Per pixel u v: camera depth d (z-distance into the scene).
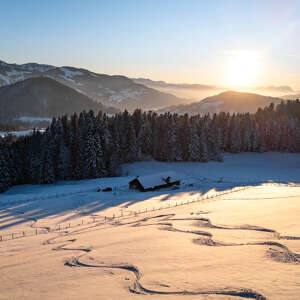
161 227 25.11
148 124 109.12
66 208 44.41
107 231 25.72
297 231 18.61
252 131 127.44
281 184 69.12
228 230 21.33
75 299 9.91
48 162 76.31
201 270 12.23
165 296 9.61
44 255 18.08
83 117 103.19
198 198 49.16
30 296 10.62
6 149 78.75
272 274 10.91
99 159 81.31
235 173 89.81
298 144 128.12
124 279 11.95
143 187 61.12
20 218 38.16
